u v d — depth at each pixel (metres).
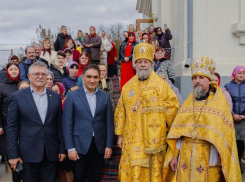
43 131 3.59
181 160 3.35
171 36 7.96
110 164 4.57
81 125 3.82
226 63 6.91
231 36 7.04
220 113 3.20
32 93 3.63
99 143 3.86
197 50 6.97
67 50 7.57
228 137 3.18
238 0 7.04
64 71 6.67
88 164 4.01
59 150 3.79
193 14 6.98
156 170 3.70
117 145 4.49
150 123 3.72
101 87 4.68
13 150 3.49
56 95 3.78
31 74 3.59
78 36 11.12
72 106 3.84
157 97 3.77
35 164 3.60
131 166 3.76
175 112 3.79
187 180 3.26
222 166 3.11
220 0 7.01
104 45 9.38
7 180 5.14
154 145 3.66
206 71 3.27
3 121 4.54
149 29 9.27
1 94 4.53
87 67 3.88
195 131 3.24
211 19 7.01
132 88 3.95
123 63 7.68
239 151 5.16
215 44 7.01
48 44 7.38
